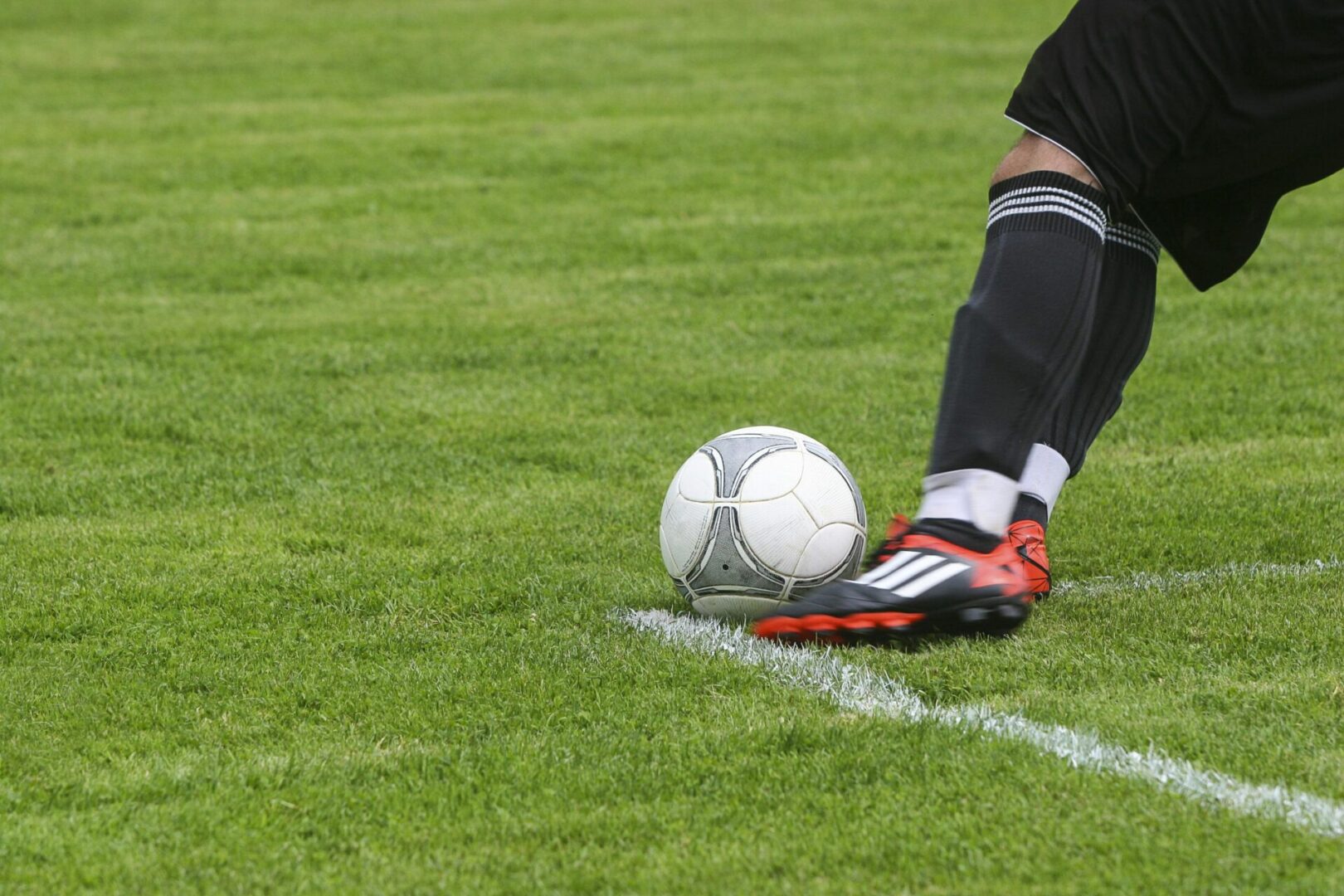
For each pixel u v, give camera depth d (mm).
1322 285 13750
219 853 3896
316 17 38031
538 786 4250
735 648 5469
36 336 12289
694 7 39219
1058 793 4082
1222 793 4059
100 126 24438
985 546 5293
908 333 12359
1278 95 5160
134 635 5785
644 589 6332
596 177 20391
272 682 5207
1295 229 16516
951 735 4492
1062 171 5273
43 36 35031
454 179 20297
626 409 10094
